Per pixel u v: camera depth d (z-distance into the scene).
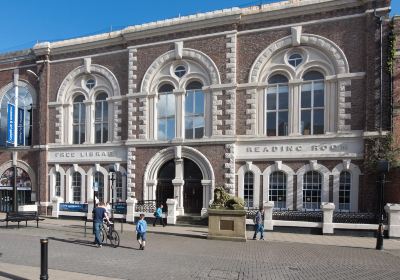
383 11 20.95
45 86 29.70
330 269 11.63
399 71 20.64
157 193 25.97
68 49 28.98
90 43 28.14
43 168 29.41
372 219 20.02
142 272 10.61
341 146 21.62
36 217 22.11
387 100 20.75
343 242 17.69
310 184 22.31
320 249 15.66
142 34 26.20
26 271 10.40
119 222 25.03
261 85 23.48
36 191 29.84
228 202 18.34
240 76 24.03
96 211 15.50
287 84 23.22
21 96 31.17
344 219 20.33
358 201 21.11
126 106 27.08
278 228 21.02
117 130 27.17
